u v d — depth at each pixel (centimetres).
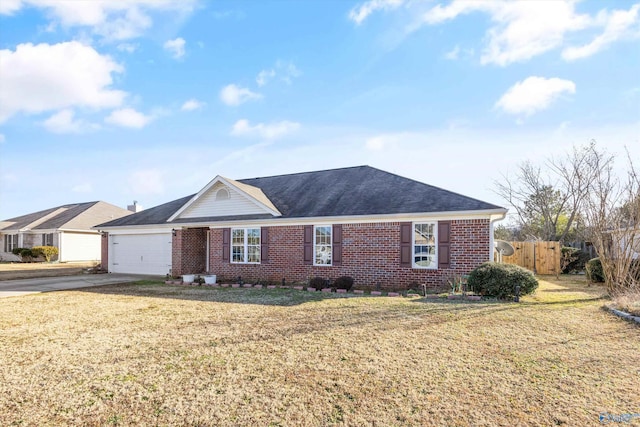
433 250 1302
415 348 595
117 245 2069
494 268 1052
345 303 991
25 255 3042
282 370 507
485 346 603
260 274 1598
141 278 1762
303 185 1836
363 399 419
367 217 1362
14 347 630
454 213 1237
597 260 1397
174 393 441
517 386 449
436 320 779
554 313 843
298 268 1517
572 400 411
